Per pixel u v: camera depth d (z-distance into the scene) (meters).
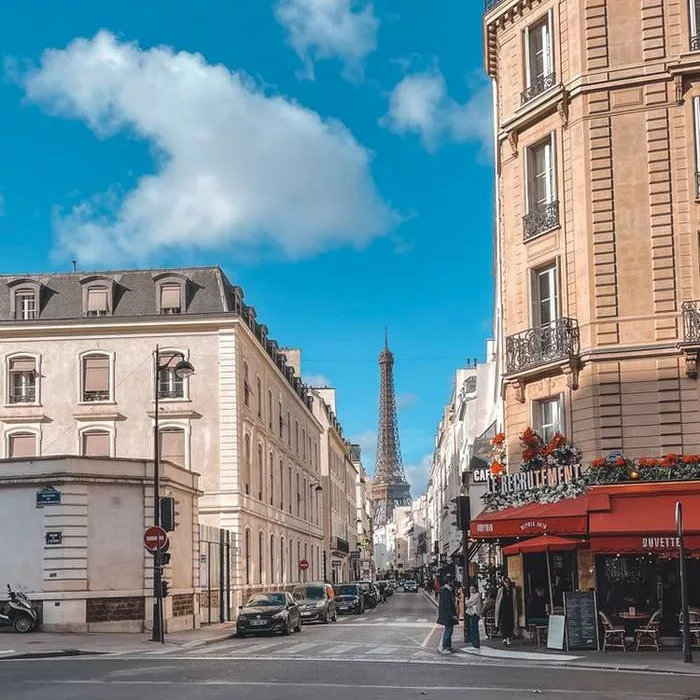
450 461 89.44
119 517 32.50
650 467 24.36
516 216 29.31
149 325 46.84
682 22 26.27
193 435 46.16
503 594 25.72
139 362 46.91
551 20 28.25
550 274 28.00
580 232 26.62
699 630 22.58
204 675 18.27
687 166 25.81
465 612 25.28
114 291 48.09
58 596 30.97
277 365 59.25
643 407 25.31
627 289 25.91
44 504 31.56
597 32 26.95
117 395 46.69
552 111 27.95
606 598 24.80
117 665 20.67
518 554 27.94
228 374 46.53
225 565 43.81
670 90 26.17
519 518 24.58
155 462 29.89
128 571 32.34
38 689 15.88
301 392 71.69
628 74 26.50
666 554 23.47
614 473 24.62
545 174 28.66
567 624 23.03
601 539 22.84
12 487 31.88
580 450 26.03
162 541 29.22
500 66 30.45
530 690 15.55
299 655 23.47
